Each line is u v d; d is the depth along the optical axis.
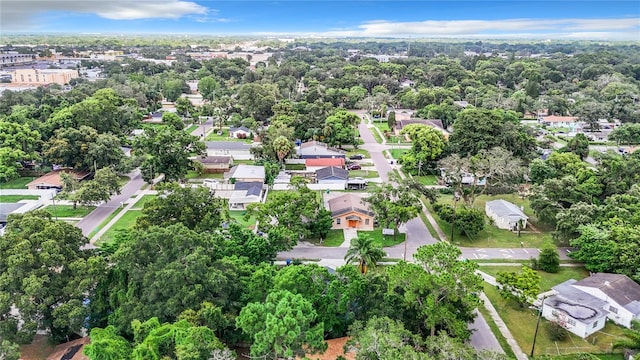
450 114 138.25
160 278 39.12
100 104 107.69
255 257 51.75
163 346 33.19
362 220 69.44
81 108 103.56
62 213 73.75
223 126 142.00
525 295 47.06
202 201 57.12
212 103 157.50
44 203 77.69
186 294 38.53
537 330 44.34
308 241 65.19
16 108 116.06
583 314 45.81
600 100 162.88
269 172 89.50
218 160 97.81
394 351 30.08
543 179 83.25
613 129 131.12
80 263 41.88
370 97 164.38
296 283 40.25
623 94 162.25
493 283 54.59
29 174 93.31
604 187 75.25
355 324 37.25
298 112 134.88
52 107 119.69
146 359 31.48
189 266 39.69
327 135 114.75
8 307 39.22
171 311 38.28
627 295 48.44
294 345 32.09
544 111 159.00
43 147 91.75
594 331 45.75
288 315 31.52
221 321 38.09
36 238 42.03
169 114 122.88
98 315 43.19
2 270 41.03
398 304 41.09
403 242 65.38
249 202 76.44
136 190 85.62
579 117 141.38
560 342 44.12
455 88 181.75
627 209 63.88
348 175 92.38
